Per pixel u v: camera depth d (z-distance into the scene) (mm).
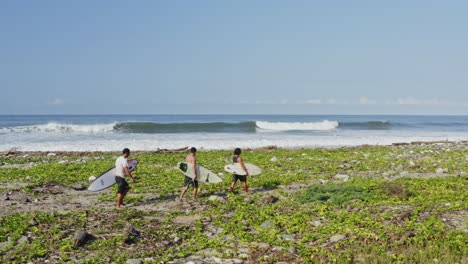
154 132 55094
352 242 11023
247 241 11195
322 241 11203
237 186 18422
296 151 31828
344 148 34812
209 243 11008
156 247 10828
